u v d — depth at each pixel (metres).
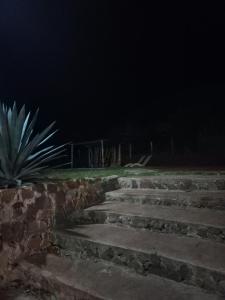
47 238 3.55
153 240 2.99
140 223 3.38
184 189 4.14
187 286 2.41
